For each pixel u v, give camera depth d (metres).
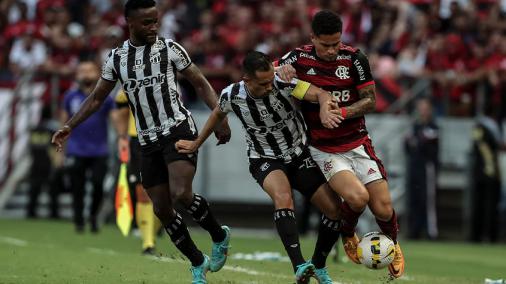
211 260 22.50
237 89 21.08
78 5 57.62
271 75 20.41
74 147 40.06
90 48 51.69
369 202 21.64
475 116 47.97
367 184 21.61
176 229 21.48
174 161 20.94
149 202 30.28
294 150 21.45
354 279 24.95
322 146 21.50
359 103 21.05
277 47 47.50
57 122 49.03
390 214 21.61
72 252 31.30
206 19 52.12
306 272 19.73
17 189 51.53
